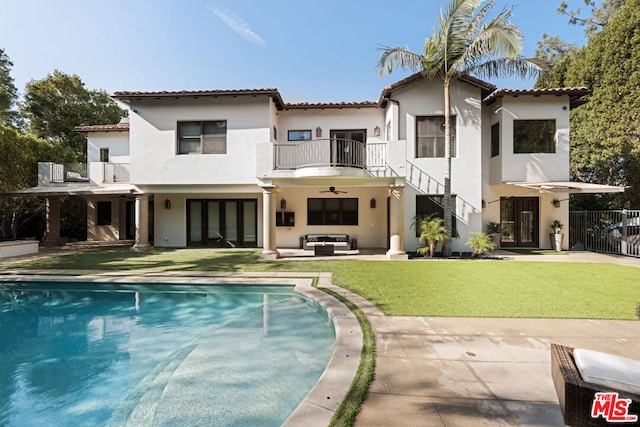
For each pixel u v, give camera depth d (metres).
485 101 15.37
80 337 6.13
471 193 14.25
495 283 8.25
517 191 15.66
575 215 15.75
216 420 3.52
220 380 4.34
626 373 2.74
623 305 6.31
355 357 4.07
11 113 23.72
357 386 3.34
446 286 7.96
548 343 4.54
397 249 12.98
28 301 8.38
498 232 15.27
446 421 2.81
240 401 3.86
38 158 18.84
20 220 20.05
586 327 5.15
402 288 7.77
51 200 17.45
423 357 4.08
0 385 4.49
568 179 14.43
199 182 14.77
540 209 15.70
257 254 14.18
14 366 5.04
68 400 4.11
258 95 14.48
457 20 12.28
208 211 17.25
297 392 4.01
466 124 14.28
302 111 16.42
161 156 14.86
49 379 4.64
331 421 2.76
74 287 8.95
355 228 17.14
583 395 2.64
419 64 13.19
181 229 17.22
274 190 13.38
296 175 13.04
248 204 17.12
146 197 15.41
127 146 18.97
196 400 3.90
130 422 3.62
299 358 4.94
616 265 11.01
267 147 13.29
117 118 31.72
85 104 28.53
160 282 8.91
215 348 5.38
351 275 9.37
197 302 8.14
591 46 18.31
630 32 16.33
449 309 6.09
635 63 16.09
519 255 13.64
